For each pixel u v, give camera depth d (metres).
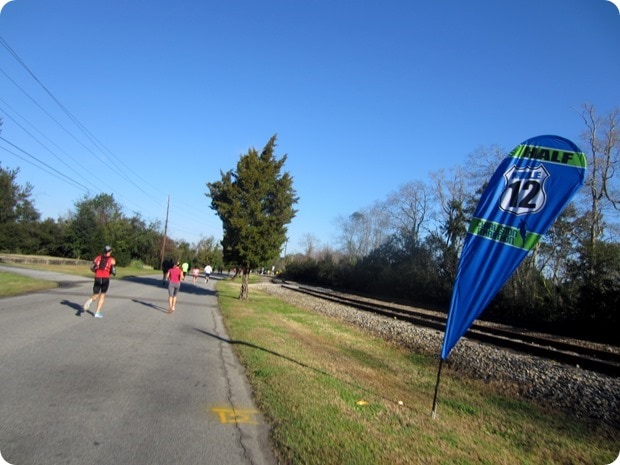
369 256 52.62
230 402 5.75
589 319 21.61
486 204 5.63
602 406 7.76
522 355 12.38
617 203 30.66
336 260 70.75
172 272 15.12
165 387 6.19
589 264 23.77
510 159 5.56
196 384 6.45
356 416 5.53
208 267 43.31
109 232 67.44
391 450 4.58
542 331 22.53
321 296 33.97
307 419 5.21
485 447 5.10
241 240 22.91
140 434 4.51
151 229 84.19
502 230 5.50
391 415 5.78
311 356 9.35
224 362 8.05
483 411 6.76
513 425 6.24
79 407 5.11
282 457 4.24
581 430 6.42
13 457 3.82
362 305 26.03
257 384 6.62
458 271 5.74
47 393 5.48
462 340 14.47
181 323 12.61
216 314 15.92
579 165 5.21
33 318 10.84
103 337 9.34
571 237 30.66
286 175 23.55
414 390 7.59
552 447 5.50
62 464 3.77
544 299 24.20
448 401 7.09
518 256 5.39
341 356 9.95
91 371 6.64
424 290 39.06
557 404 7.86
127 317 12.70
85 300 15.57
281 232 23.83
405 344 13.39
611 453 5.53
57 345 8.16
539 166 5.39
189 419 5.04
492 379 9.47
